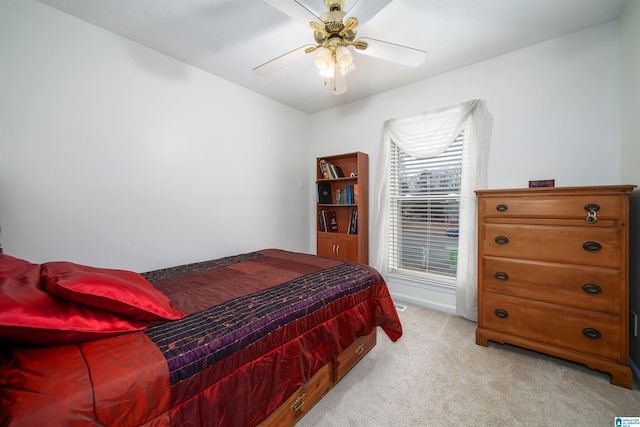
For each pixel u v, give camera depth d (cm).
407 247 292
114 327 92
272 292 145
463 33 195
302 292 145
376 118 307
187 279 171
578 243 161
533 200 175
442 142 254
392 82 275
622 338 150
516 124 220
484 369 169
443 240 266
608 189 151
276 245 328
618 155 183
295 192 353
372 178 314
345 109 335
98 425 65
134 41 204
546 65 206
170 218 228
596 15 177
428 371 168
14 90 156
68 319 82
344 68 154
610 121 185
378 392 150
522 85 217
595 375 161
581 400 141
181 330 101
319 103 334
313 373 129
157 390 78
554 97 204
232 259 231
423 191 277
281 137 332
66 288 84
